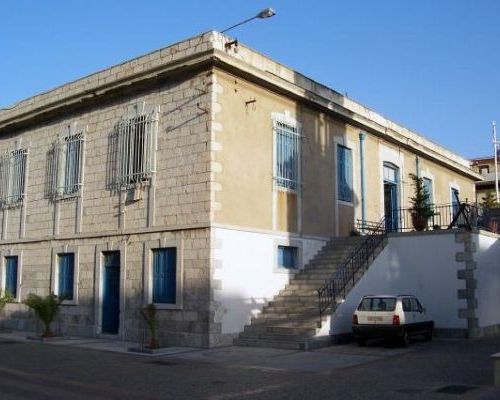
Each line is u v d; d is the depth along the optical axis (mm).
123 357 15250
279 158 20188
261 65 19844
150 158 19016
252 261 18438
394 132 27016
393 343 17484
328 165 22672
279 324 17562
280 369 12969
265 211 19266
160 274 18375
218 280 17125
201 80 18125
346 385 10875
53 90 23203
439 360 14062
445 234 19938
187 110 18375
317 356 14977
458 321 19328
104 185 20641
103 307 20125
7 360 14719
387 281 20531
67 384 11211
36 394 10141
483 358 14320
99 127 21281
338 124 23656
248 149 18859
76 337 20250
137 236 19141
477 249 20047
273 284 19188
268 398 9727
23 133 25047
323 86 23062
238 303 17719
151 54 19453
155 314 17000
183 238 17781
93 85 21359
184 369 13102
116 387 10859
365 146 25328
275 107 20312
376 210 25484
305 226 21016
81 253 21109
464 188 36344
